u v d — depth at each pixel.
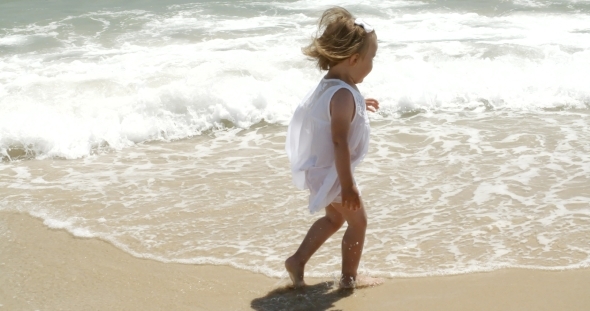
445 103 8.77
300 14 13.09
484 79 9.21
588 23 12.13
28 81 9.18
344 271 4.34
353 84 4.12
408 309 4.08
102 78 9.22
